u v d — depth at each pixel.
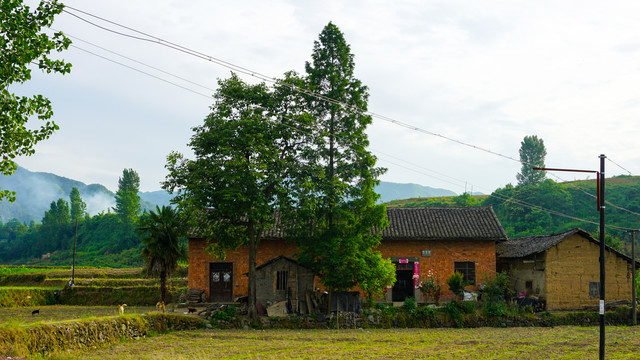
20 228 185.50
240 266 35.19
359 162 31.62
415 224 36.56
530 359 19.70
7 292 40.72
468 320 30.75
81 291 43.62
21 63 14.09
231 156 27.70
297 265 31.59
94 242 127.81
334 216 30.34
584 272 33.50
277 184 28.61
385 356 20.06
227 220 30.05
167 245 31.77
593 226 84.50
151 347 21.81
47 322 19.88
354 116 31.16
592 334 27.17
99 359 18.36
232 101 29.56
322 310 31.14
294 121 29.05
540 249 33.38
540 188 100.38
